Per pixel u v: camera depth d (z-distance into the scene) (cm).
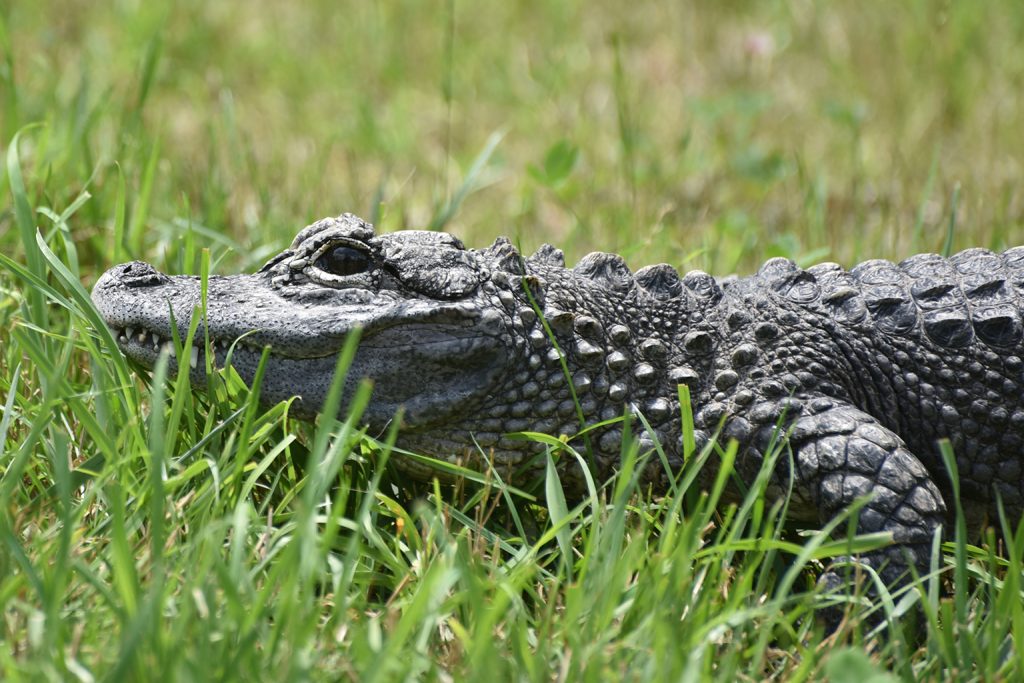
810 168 1366
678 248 1053
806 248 1122
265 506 629
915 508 629
